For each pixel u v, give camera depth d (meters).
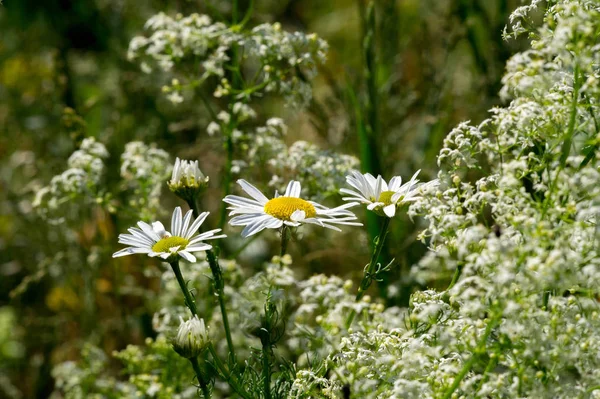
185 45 5.32
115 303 7.05
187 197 3.76
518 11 3.66
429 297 3.63
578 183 3.03
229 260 5.40
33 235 7.34
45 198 6.43
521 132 3.44
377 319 3.96
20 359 7.08
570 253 2.85
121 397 5.59
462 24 6.89
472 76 7.42
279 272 4.63
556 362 3.06
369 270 3.73
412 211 3.47
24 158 7.71
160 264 6.88
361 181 3.65
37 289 7.48
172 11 7.71
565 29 3.00
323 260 6.61
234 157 6.59
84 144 5.53
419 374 3.38
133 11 8.34
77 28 8.34
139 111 7.59
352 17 9.47
